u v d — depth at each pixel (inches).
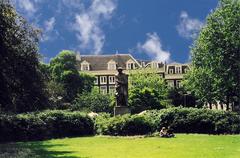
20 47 1526.8
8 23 1457.9
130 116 1782.7
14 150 1263.5
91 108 4515.3
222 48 2960.1
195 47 3277.6
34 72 1565.0
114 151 1189.7
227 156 1013.2
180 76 6003.9
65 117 1921.8
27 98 1611.7
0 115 1764.3
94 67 6127.0
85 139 1702.8
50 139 1811.0
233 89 3002.0
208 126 1831.9
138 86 4675.2
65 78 4827.8
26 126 1791.3
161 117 1867.6
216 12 3026.6
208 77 3115.2
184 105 4662.9
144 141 1487.5
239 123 1815.9
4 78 1476.4
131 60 6122.1
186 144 1344.7
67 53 4916.3
